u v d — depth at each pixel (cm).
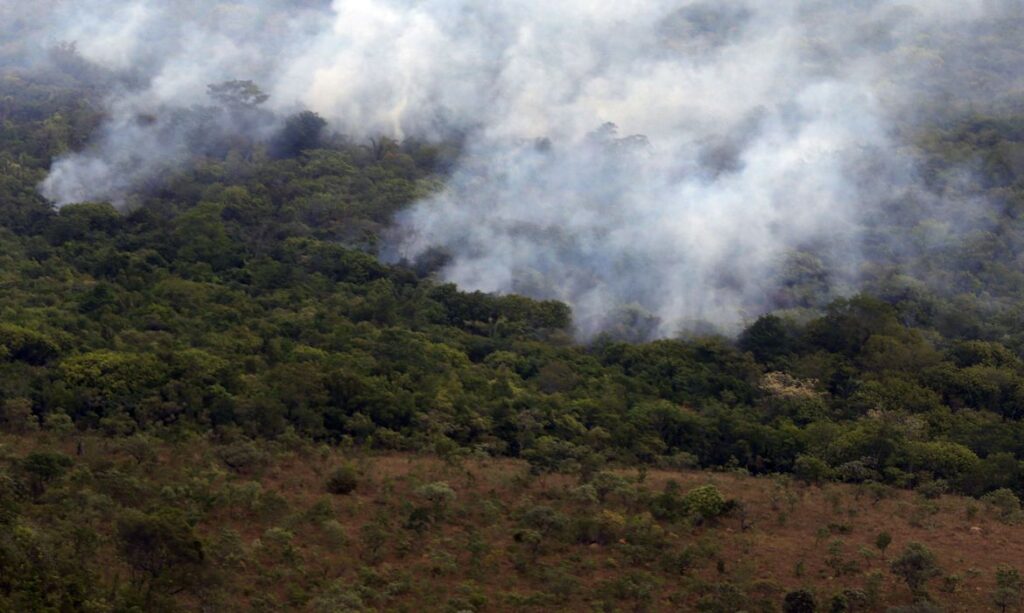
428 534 16188
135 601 12950
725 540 16688
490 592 14938
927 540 17025
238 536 15175
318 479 17625
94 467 16588
